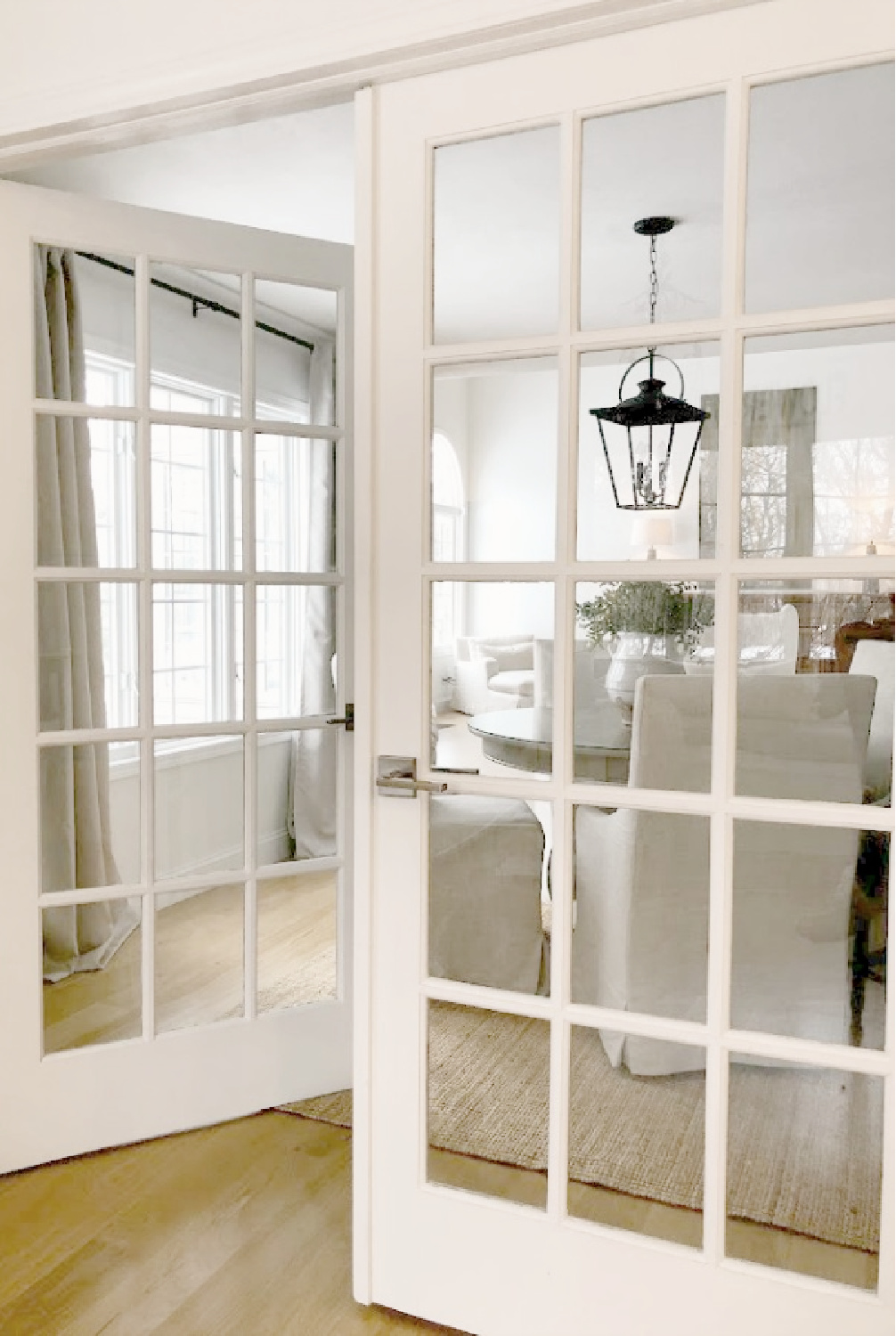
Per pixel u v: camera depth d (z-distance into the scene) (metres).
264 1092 2.51
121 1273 1.90
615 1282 1.69
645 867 1.66
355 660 1.83
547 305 1.66
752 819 1.58
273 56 1.74
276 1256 1.96
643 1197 1.68
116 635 2.38
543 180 1.65
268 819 2.55
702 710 1.60
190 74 1.81
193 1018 2.46
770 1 1.49
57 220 2.21
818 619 1.53
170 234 2.32
